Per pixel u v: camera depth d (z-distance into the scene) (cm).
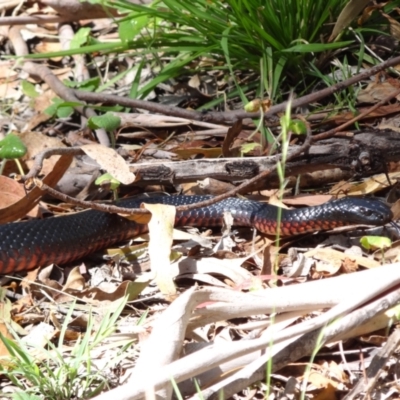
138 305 795
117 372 677
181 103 1226
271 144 1034
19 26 1420
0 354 691
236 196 976
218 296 642
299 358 631
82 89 1248
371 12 1177
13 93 1311
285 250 898
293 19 1122
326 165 952
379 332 696
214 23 1128
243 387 609
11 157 917
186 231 955
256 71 1194
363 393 624
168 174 979
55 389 632
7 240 859
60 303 802
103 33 1389
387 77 1159
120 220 923
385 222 875
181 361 579
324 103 1150
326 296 646
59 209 997
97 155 890
